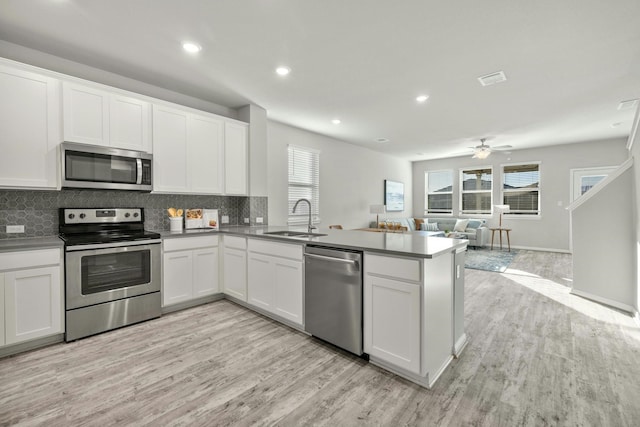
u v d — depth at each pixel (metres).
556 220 7.09
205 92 3.63
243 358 2.18
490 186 8.12
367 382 1.89
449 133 5.72
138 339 2.49
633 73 3.08
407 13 2.12
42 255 2.30
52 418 1.56
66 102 2.57
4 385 1.84
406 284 1.87
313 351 2.29
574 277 3.75
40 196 2.72
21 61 2.57
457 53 2.69
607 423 1.52
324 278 2.36
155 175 3.16
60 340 2.44
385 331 1.99
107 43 2.53
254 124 4.13
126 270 2.75
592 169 6.59
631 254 3.20
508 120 4.82
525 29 2.31
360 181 7.17
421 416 1.58
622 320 2.92
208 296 3.46
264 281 2.94
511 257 6.36
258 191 4.20
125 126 2.93
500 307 3.29
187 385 1.85
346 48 2.61
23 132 2.37
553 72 3.06
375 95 3.73
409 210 9.33
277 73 3.11
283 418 1.57
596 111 4.34
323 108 4.22
